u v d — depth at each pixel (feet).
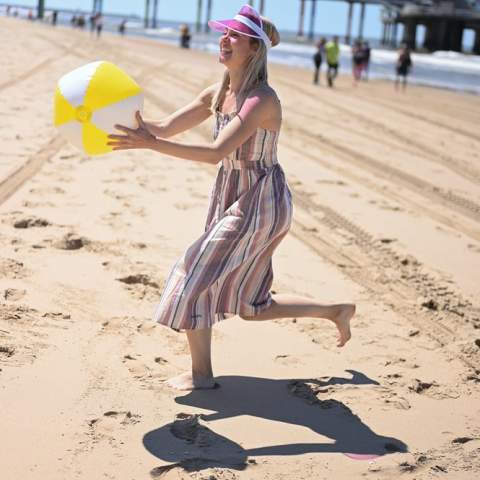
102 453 11.44
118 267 20.16
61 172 31.17
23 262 19.83
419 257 24.59
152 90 67.31
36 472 10.80
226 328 17.15
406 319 18.92
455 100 92.84
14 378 13.50
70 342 15.30
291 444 12.30
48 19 306.35
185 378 14.06
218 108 13.38
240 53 12.83
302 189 33.22
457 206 33.24
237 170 13.20
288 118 57.57
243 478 11.14
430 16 336.08
